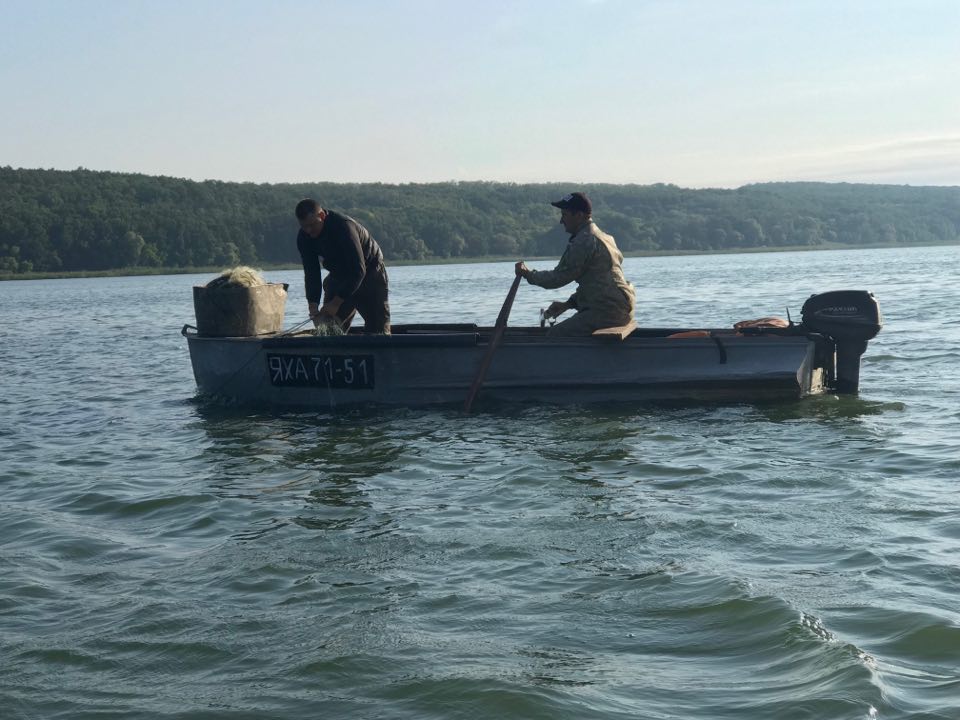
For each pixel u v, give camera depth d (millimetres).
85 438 8461
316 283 9617
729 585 4285
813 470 6344
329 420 8805
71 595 4605
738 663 3602
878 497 5648
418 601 4344
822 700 3262
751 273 49781
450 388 9094
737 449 7055
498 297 32406
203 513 5941
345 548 5133
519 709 3332
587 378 8906
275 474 6867
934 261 62719
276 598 4461
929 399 8727
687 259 115000
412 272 89688
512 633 3959
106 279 102875
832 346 9031
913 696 3279
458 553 4969
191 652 3918
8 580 4824
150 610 4371
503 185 166750
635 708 3311
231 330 9891
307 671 3701
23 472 7211
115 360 15000
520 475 6520
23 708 3506
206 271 114375
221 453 7629
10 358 16031
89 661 3871
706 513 5469
